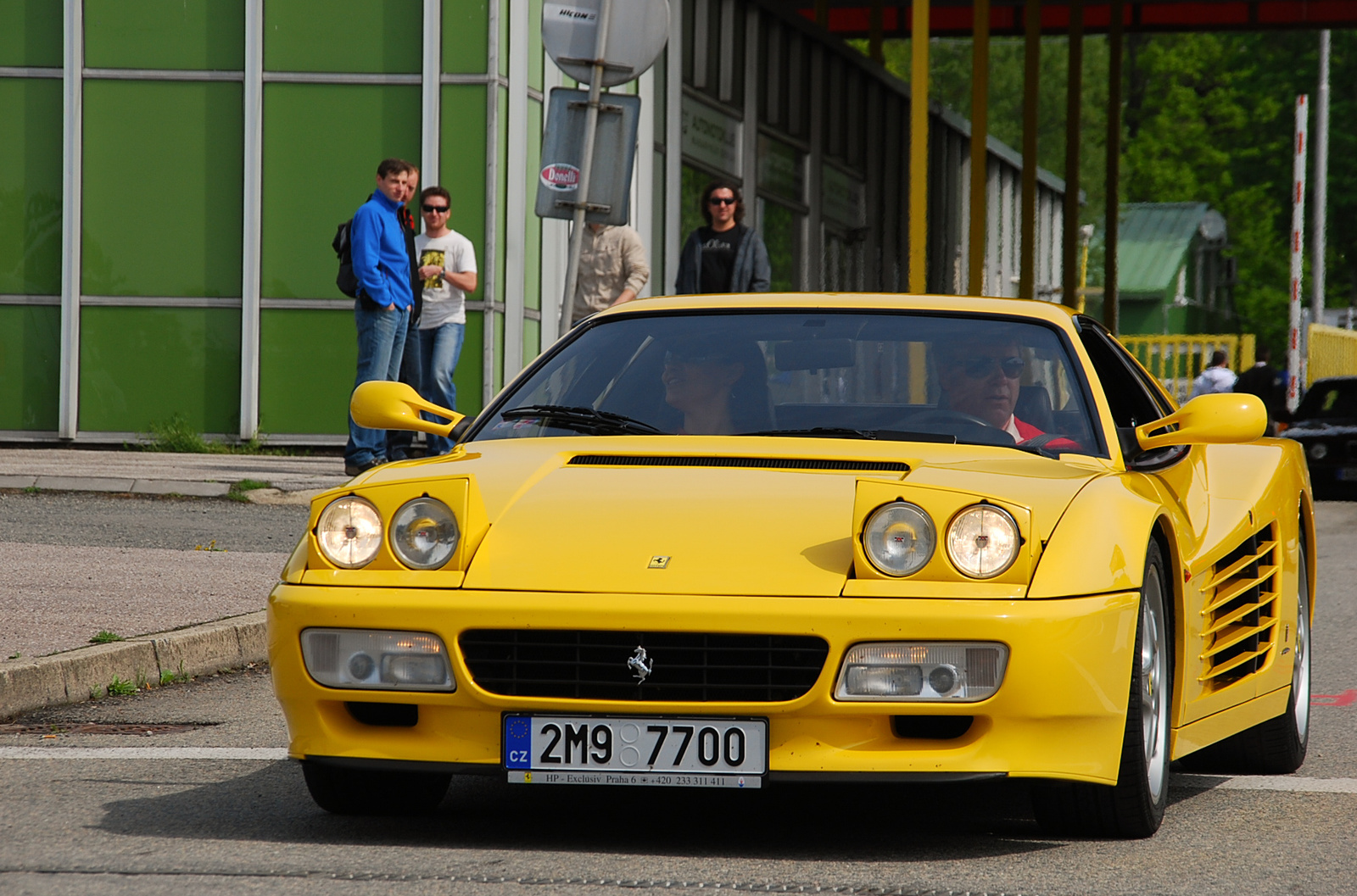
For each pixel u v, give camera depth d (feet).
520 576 37.17
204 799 43.78
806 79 230.48
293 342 141.49
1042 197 382.63
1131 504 39.22
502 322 142.92
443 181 141.08
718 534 37.60
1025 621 35.58
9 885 34.32
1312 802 46.34
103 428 141.49
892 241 272.10
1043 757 36.37
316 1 140.87
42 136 141.18
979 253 217.36
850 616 35.58
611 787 46.01
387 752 37.68
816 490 38.99
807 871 36.37
